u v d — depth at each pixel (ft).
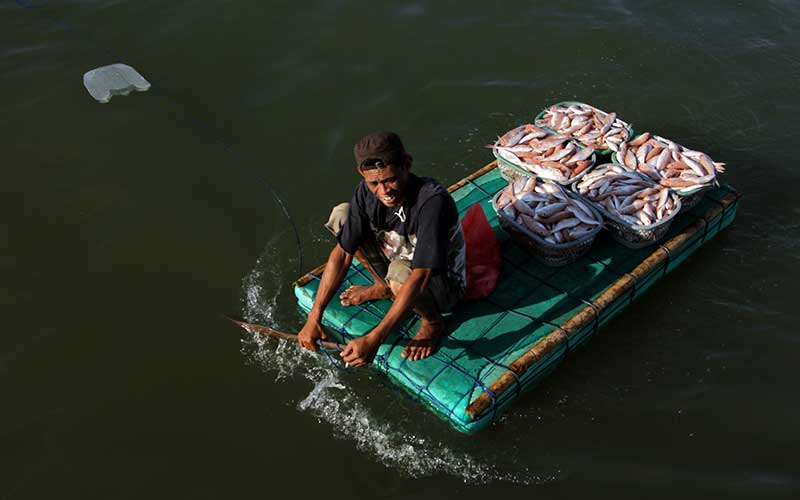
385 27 24.06
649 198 14.87
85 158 19.70
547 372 13.85
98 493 12.76
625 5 25.03
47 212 18.21
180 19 24.52
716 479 12.50
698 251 16.69
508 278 14.60
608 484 12.52
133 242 17.52
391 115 20.98
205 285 16.56
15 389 14.43
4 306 16.05
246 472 13.00
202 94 21.74
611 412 13.66
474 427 12.53
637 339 14.90
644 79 22.17
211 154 19.84
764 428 13.28
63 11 24.93
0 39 23.65
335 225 12.96
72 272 16.83
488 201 16.38
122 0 25.43
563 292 14.24
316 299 12.54
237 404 14.12
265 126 20.68
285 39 23.65
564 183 15.37
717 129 20.47
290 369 14.70
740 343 14.82
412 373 12.99
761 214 17.69
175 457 13.26
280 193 18.78
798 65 22.59
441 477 12.78
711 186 15.21
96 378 14.64
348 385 14.28
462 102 21.35
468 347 13.30
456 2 25.09
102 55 23.03
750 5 25.14
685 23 24.30
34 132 20.42
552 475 12.71
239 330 15.55
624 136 16.38
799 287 15.92
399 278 12.17
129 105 21.36
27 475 13.03
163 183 19.03
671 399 13.84
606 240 15.31
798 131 20.29
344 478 12.86
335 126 20.66
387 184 10.78
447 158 19.62
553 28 23.98
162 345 15.25
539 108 21.15
